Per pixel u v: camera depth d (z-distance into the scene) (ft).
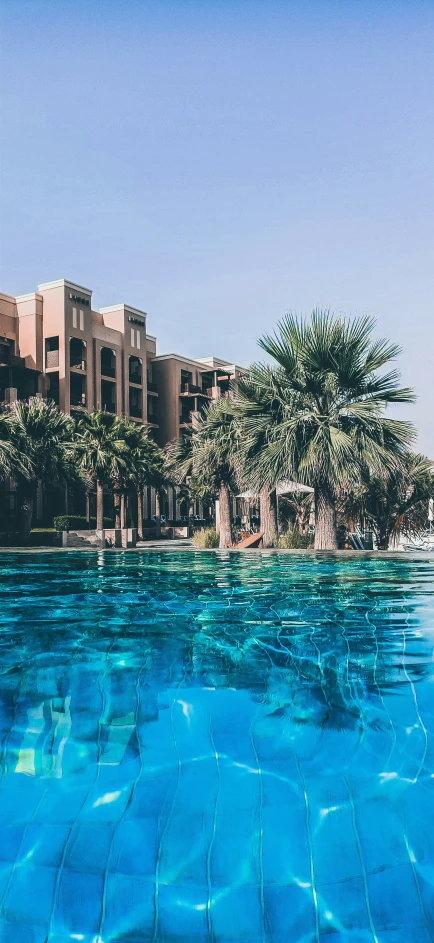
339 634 18.76
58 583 31.73
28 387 137.90
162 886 7.23
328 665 15.31
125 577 34.42
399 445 50.49
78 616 21.94
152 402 175.11
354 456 48.60
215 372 185.16
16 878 7.43
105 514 145.18
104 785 9.34
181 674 14.71
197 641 17.99
